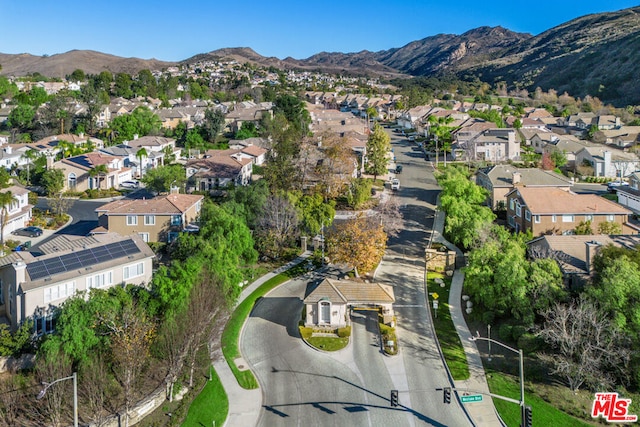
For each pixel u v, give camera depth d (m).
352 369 46.06
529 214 72.62
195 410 40.72
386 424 39.03
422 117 176.88
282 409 40.88
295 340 51.03
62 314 42.56
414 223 83.19
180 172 97.25
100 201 96.69
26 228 77.50
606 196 98.25
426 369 46.03
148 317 46.53
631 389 41.62
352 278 63.44
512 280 49.47
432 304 57.62
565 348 42.75
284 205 72.12
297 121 151.38
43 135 142.62
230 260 56.75
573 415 39.50
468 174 106.06
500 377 44.34
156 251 68.94
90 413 37.88
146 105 186.25
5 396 38.31
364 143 123.88
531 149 138.38
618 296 43.28
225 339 50.72
